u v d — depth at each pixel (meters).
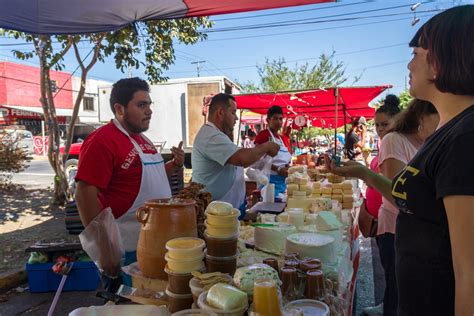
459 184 0.90
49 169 16.08
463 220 0.89
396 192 1.19
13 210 6.97
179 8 3.37
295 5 3.26
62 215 6.57
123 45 6.65
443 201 0.96
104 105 11.62
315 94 6.84
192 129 10.91
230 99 2.93
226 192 2.87
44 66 6.77
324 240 1.60
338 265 1.52
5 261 4.36
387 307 2.51
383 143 2.31
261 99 7.52
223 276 1.24
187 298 1.27
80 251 3.79
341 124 15.51
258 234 1.77
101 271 1.75
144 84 2.31
